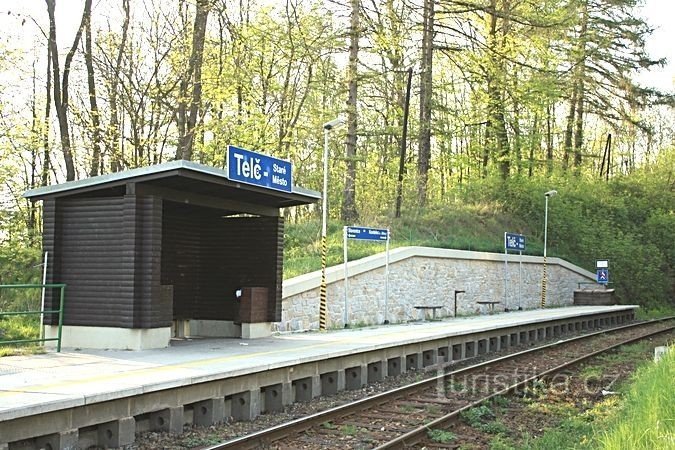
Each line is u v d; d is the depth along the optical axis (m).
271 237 17.14
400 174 34.22
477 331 20.97
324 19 31.16
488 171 42.06
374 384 15.34
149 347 13.78
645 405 9.38
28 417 8.14
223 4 26.70
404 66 36.16
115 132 27.98
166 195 14.38
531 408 12.41
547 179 44.38
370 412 11.90
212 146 29.61
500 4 36.34
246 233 17.33
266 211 17.25
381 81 35.59
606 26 41.88
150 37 28.86
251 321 16.69
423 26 34.06
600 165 60.47
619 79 42.66
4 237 23.45
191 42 28.16
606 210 45.56
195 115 27.78
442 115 40.06
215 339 16.47
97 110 27.03
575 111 46.44
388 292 25.19
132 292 13.55
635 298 42.94
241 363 11.93
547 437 9.90
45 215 14.13
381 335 18.45
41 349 13.66
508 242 33.59
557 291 38.69
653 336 27.06
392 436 10.19
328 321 21.88
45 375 10.48
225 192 15.23
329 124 21.38
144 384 9.59
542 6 35.97
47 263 14.01
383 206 36.94
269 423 11.34
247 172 14.50
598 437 8.76
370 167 41.31
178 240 16.95
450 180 45.81
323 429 10.52
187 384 10.24
